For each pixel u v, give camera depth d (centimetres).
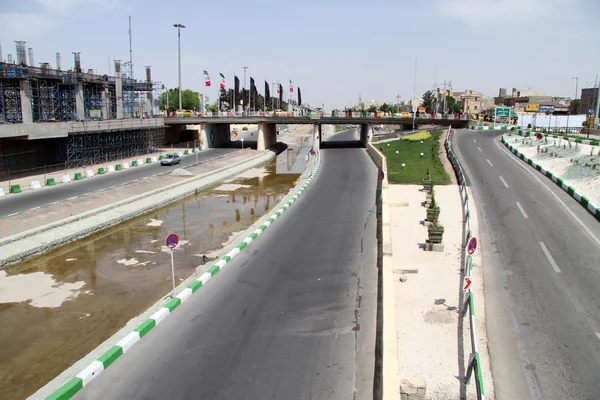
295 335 1509
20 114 5466
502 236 2341
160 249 2681
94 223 3075
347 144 9075
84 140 5197
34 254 2552
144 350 1416
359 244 2516
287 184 5031
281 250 2420
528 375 1224
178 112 8356
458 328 1429
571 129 8331
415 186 3741
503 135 6681
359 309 1700
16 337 1645
